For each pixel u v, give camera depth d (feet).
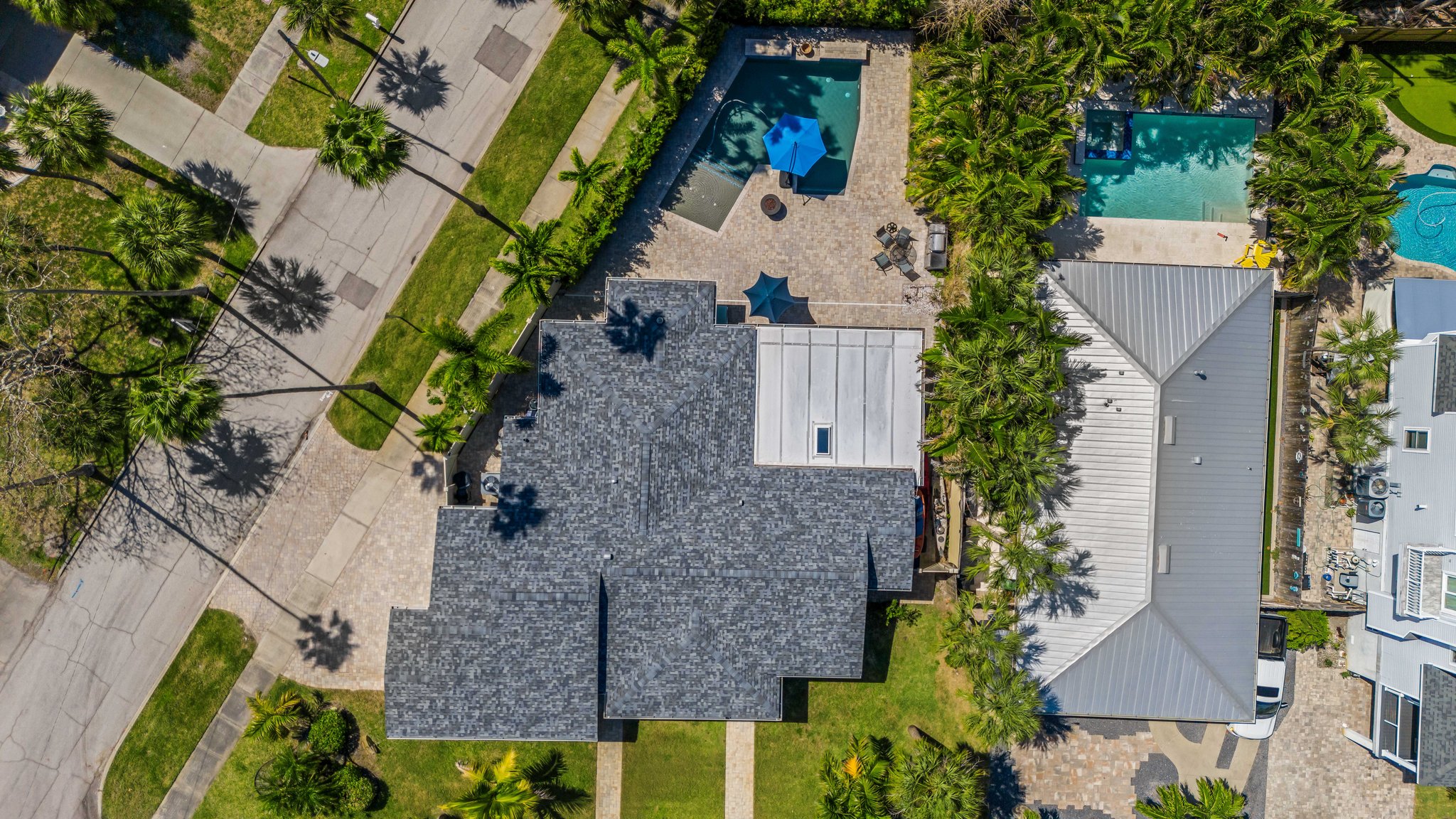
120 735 109.40
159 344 108.47
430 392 108.37
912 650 111.55
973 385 95.09
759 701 101.14
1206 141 113.29
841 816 100.17
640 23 107.45
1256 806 112.78
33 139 93.71
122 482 109.09
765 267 110.73
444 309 109.09
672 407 101.09
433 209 109.09
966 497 107.24
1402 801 113.19
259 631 109.40
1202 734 112.88
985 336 95.45
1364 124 100.27
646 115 108.06
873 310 110.83
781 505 101.14
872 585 101.65
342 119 88.74
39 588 109.29
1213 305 102.78
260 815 109.60
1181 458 100.37
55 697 109.19
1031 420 96.84
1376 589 108.88
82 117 94.27
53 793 109.09
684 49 101.35
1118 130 112.78
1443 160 113.60
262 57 108.68
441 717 99.66
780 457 102.12
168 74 108.58
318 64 108.78
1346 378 107.45
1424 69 113.29
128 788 109.09
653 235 110.11
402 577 109.29
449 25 108.99
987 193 95.55
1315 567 113.39
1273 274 104.58
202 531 109.19
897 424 102.94
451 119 109.29
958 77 100.01
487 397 99.09
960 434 97.60
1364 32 109.70
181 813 109.19
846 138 111.45
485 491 102.42
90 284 107.76
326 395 109.40
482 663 99.45
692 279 109.29
